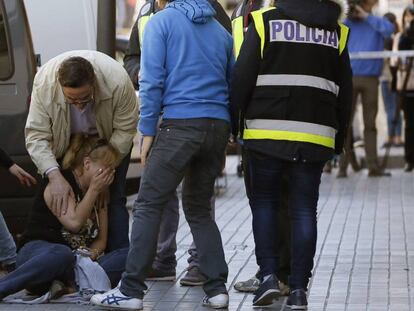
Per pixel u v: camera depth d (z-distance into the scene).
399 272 14.98
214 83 12.61
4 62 16.64
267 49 12.43
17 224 16.50
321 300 13.28
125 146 13.63
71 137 13.67
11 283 12.99
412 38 28.16
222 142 12.70
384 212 21.12
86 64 12.71
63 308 12.89
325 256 16.28
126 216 14.03
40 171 13.52
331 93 12.67
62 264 13.16
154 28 12.45
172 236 14.45
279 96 12.42
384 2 34.44
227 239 18.17
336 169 29.62
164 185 12.45
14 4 16.70
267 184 12.72
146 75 12.36
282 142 12.45
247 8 13.51
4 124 16.45
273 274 12.66
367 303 13.09
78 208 13.41
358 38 27.20
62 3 18.27
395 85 28.53
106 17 17.11
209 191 12.84
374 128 27.44
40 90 13.31
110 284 13.45
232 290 13.99
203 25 12.70
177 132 12.42
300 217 12.66
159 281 14.51
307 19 12.45
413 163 28.58
